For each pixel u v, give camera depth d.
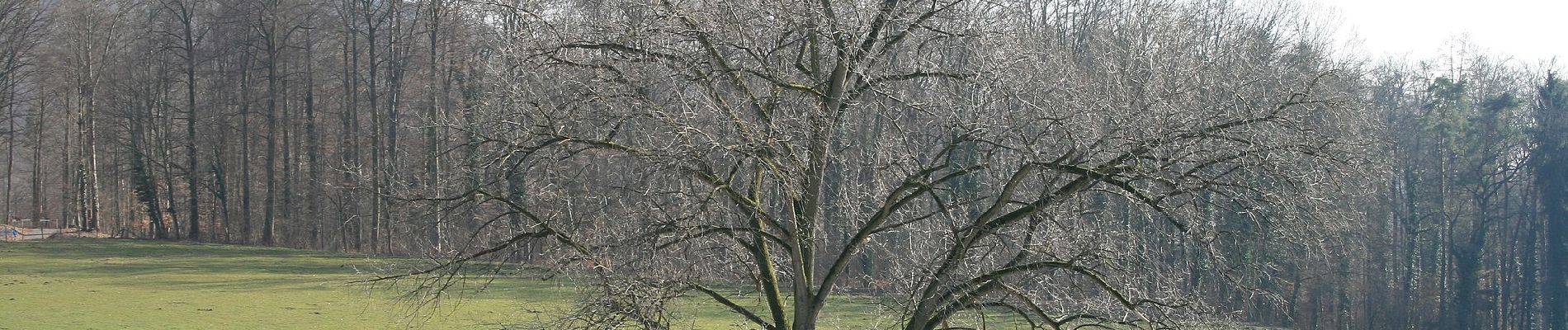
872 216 13.77
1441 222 45.34
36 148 66.94
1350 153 12.77
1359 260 39.34
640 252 12.91
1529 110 47.97
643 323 12.98
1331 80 14.41
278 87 57.28
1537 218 45.75
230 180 62.50
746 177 13.89
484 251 13.59
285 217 57.47
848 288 16.64
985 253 13.92
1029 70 12.66
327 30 51.50
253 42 54.50
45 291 31.72
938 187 13.23
